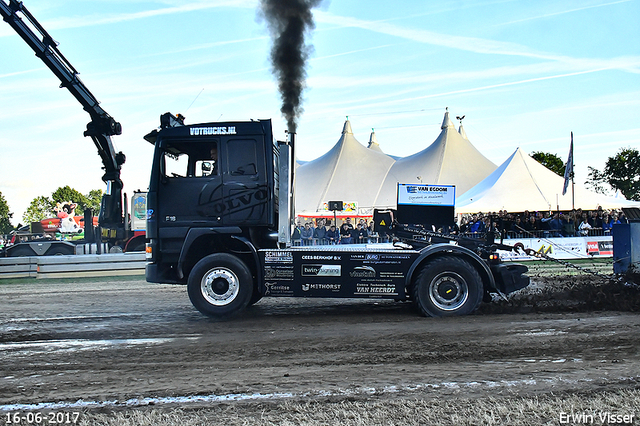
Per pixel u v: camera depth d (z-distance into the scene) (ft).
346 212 106.01
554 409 10.93
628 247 28.84
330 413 10.94
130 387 13.21
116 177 58.23
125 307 27.25
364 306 26.03
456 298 22.27
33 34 48.11
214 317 22.84
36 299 31.40
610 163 167.02
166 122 24.20
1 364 15.79
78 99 53.21
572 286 27.99
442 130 125.80
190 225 23.25
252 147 23.35
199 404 11.77
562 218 55.62
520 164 84.69
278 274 22.76
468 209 77.87
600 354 15.37
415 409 11.06
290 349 16.88
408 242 23.98
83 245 57.16
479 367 14.28
